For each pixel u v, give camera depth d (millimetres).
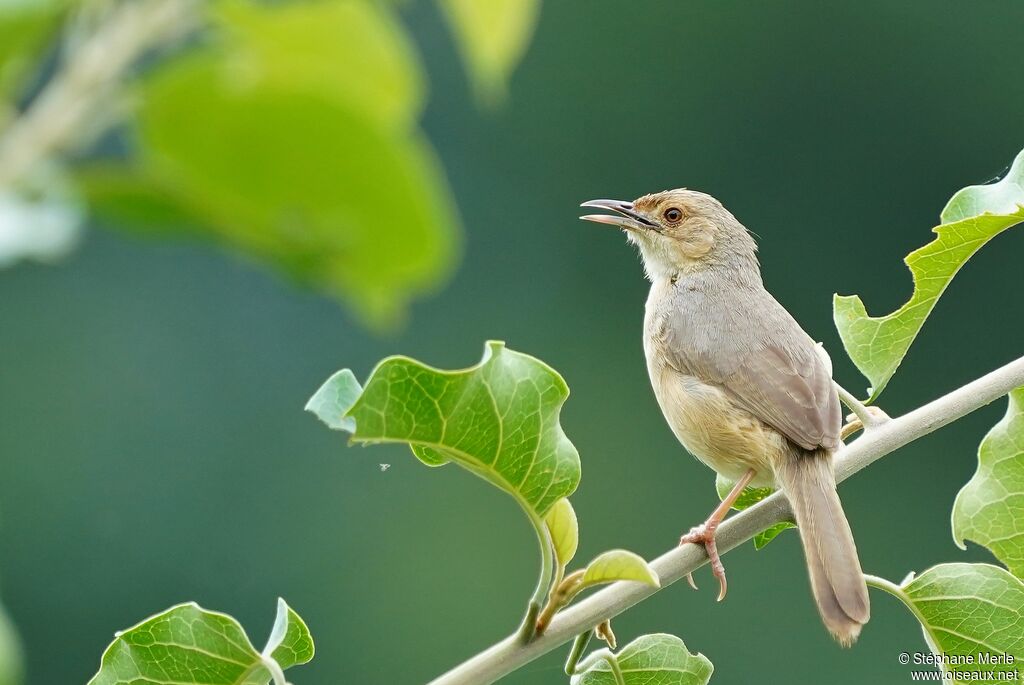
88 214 1748
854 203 18000
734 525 5574
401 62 2053
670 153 18406
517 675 12125
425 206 1842
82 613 15586
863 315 5527
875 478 16969
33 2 1724
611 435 17641
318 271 1803
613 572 4043
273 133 1858
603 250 18141
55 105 1721
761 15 18391
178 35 1796
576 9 18703
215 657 4250
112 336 16359
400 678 16359
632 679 4848
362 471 16625
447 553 16609
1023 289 17000
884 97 18094
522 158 18297
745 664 15086
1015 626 4969
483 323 17875
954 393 5453
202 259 16656
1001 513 5406
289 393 16484
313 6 1985
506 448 4062
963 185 17797
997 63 17766
